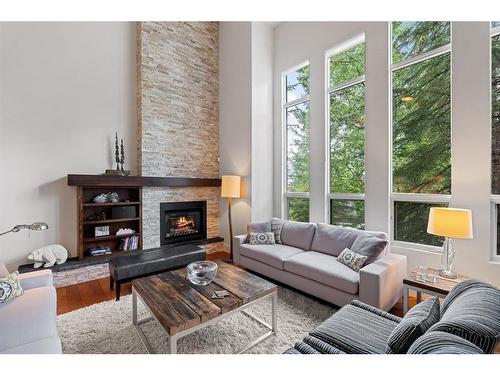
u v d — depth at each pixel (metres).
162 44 4.45
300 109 4.48
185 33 4.74
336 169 3.94
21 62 3.40
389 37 3.23
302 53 4.32
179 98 4.65
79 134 3.81
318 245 3.27
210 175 5.07
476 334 0.95
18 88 3.38
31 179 3.45
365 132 3.46
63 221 3.65
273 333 2.12
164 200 4.43
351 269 2.62
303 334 2.13
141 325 2.26
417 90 3.03
